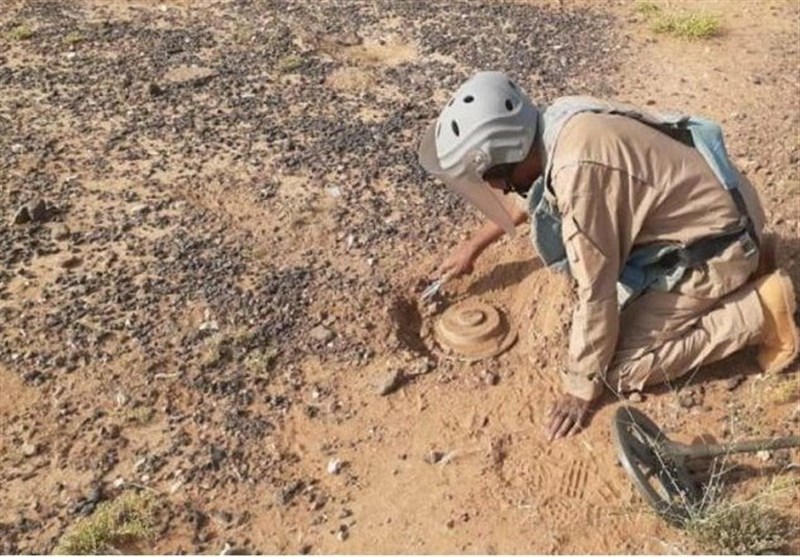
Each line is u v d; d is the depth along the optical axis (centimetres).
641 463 321
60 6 662
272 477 343
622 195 321
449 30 631
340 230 452
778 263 410
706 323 352
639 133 324
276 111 544
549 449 345
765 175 480
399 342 393
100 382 379
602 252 321
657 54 598
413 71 585
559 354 379
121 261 436
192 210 467
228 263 434
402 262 433
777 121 525
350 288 418
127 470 347
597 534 318
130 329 401
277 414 366
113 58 597
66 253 441
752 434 345
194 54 602
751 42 609
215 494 339
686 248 339
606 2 667
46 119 538
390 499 334
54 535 328
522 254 425
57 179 489
